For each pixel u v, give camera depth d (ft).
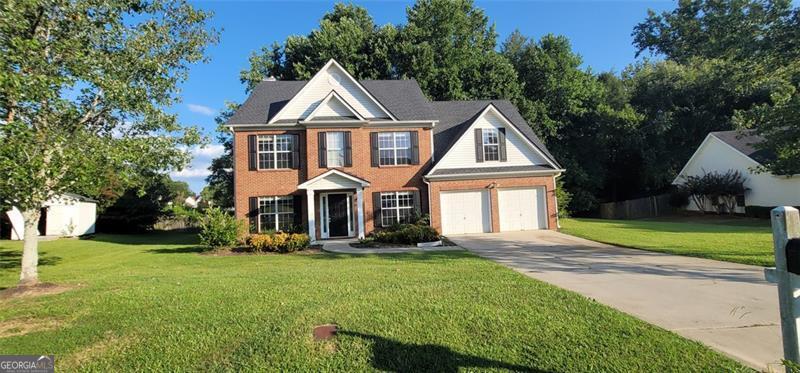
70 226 90.63
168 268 37.60
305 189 64.18
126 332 17.21
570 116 117.80
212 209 54.75
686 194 102.73
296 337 16.15
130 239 81.87
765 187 86.38
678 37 93.15
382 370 13.69
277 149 65.21
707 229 66.33
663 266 32.83
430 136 68.28
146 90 32.53
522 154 68.64
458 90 98.84
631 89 130.41
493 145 68.28
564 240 54.85
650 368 13.32
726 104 116.26
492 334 16.21
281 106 68.74
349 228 66.69
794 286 9.05
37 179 25.05
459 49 104.53
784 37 44.37
